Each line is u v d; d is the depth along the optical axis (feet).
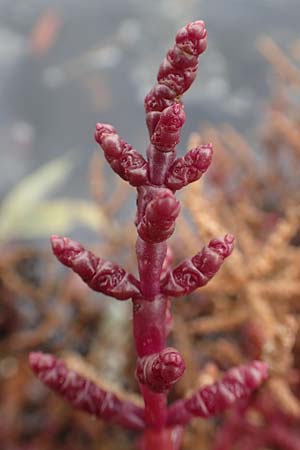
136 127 1.85
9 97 1.91
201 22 0.54
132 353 1.13
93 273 0.57
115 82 1.90
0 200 1.66
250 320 0.95
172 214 0.52
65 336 1.20
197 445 1.00
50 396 1.17
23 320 1.16
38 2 2.03
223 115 1.81
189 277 0.57
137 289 0.58
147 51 1.95
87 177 1.75
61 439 1.17
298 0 2.01
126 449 1.14
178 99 0.55
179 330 1.01
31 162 1.80
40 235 1.51
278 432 0.88
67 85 1.92
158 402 0.61
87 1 2.03
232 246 0.57
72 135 1.85
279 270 1.02
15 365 1.17
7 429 1.16
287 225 0.90
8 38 1.99
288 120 1.34
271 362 0.83
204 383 0.79
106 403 0.63
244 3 2.02
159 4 2.00
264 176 1.31
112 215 1.20
